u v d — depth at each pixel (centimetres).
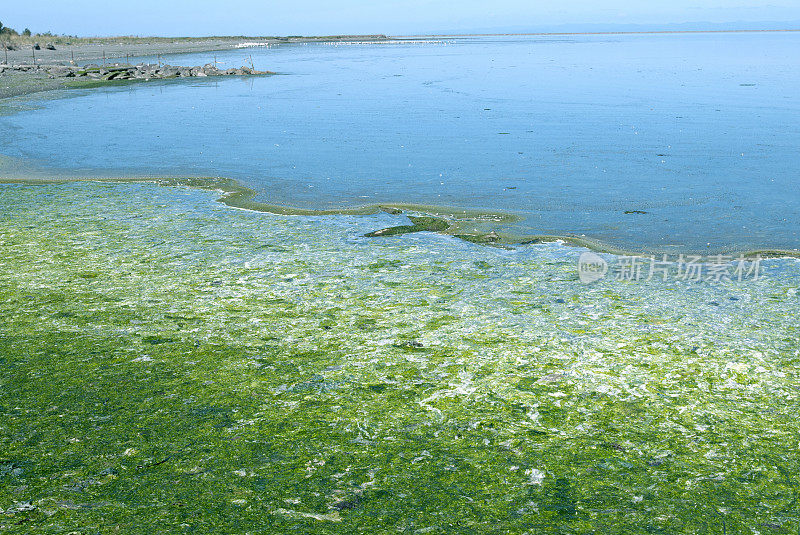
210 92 3362
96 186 1309
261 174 1452
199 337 639
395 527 389
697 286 775
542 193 1284
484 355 599
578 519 395
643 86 3434
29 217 1062
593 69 4812
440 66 5422
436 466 445
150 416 502
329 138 1942
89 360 591
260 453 458
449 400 525
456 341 629
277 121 2309
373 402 523
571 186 1341
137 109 2661
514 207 1182
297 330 655
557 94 3105
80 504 407
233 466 444
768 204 1186
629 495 416
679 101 2755
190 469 441
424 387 545
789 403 520
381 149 1762
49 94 3206
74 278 794
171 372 570
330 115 2461
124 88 3534
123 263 848
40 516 396
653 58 6291
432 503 409
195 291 757
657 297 740
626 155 1644
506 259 880
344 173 1469
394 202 1218
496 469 441
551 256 894
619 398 527
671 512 401
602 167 1512
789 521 394
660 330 649
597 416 503
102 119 2355
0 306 709
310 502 409
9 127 2148
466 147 1781
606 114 2392
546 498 413
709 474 437
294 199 1232
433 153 1700
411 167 1531
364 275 813
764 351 602
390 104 2798
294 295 747
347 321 676
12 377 561
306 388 544
